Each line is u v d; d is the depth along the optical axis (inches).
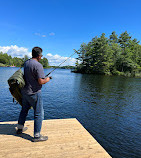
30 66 84.7
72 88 678.5
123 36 2923.2
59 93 539.2
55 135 99.3
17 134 98.7
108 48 2158.0
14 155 74.9
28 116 286.0
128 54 2160.4
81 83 903.7
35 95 87.3
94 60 2277.3
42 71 86.2
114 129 236.1
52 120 128.7
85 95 518.0
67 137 97.1
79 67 2576.3
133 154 167.9
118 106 386.3
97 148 85.3
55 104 378.6
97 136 209.5
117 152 170.2
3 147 82.0
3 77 1062.4
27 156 74.5
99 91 619.8
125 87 788.0
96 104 396.5
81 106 369.7
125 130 233.8
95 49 2234.3
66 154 77.8
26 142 88.4
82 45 2410.2
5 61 5157.5
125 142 194.9
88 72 2341.3
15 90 88.4
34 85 86.5
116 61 2222.0
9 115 287.9
